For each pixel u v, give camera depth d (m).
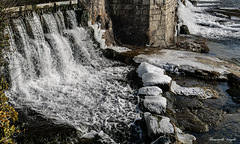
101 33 9.31
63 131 4.64
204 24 15.61
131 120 5.29
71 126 4.84
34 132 4.55
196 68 7.86
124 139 4.81
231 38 12.98
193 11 18.33
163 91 6.67
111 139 4.68
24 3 7.22
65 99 6.01
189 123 5.46
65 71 7.32
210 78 7.54
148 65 7.65
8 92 5.82
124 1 9.96
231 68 8.26
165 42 10.66
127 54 9.05
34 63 6.70
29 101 5.71
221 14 17.53
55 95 6.13
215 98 6.57
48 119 5.04
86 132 4.91
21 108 5.36
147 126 4.87
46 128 4.70
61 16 7.89
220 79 7.51
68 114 5.41
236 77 7.42
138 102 5.97
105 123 5.17
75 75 7.28
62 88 6.51
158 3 9.82
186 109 6.03
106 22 9.92
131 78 7.27
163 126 4.75
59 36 7.70
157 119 4.93
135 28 10.20
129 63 8.41
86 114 5.48
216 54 10.21
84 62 7.97
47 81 6.71
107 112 5.58
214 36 13.48
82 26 8.55
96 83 6.92
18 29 6.34
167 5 10.31
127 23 10.25
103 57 8.71
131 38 10.41
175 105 6.16
